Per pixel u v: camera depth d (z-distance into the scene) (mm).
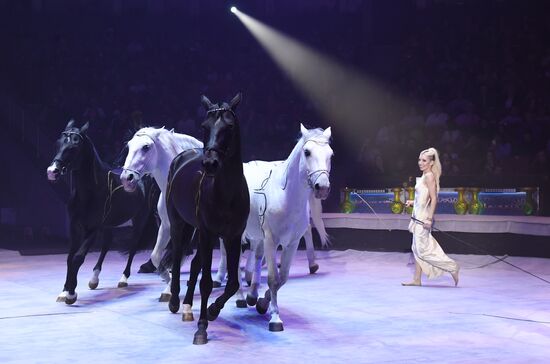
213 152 5660
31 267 11570
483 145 15500
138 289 9070
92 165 8047
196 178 6445
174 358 5418
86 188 7984
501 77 17094
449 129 16359
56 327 6594
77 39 21609
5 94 18547
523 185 13273
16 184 18016
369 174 15555
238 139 6031
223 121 5785
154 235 9461
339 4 20875
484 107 16641
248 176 7059
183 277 10242
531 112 15734
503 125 15289
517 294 8523
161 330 6445
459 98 17141
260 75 20328
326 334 6277
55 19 21859
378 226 13242
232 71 20703
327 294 8586
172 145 8227
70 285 7863
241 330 6453
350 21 20781
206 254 6125
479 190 13430
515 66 17219
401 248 13227
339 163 18062
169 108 19578
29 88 20203
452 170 14531
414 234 9297
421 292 8719
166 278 8320
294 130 18484
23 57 20828
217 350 5676
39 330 6465
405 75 18547
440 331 6383
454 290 8875
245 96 19734
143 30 22062
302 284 9500
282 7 21359
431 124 16391
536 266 10914
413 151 15828
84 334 6289
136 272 10922
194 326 6617
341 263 12055
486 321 6828
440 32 19109
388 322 6805
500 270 10812
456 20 19359
